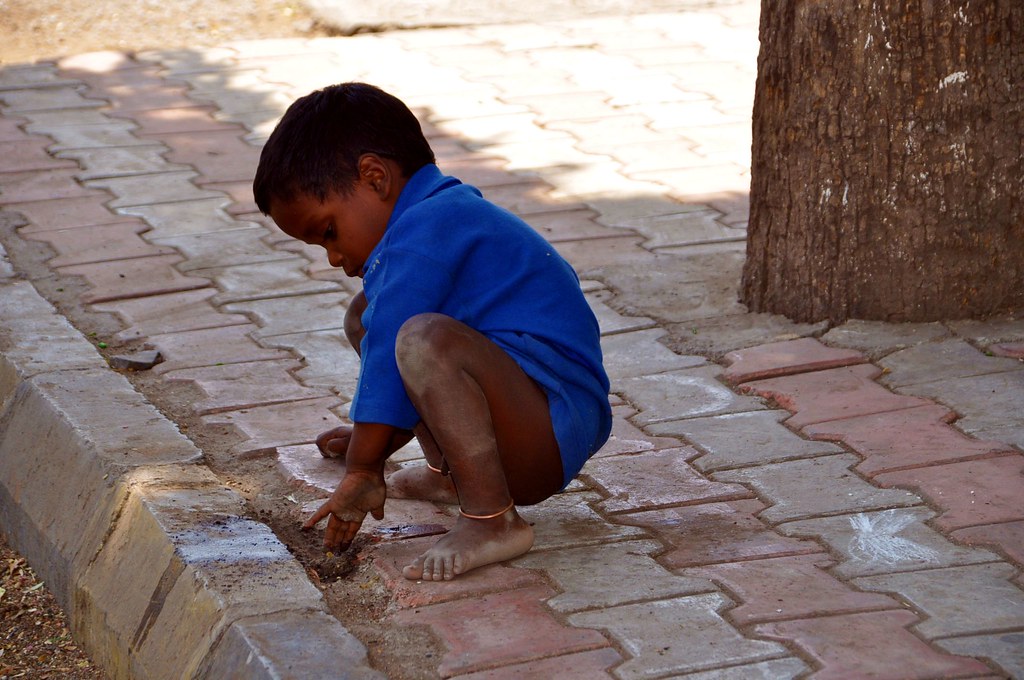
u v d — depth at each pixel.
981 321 5.12
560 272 3.53
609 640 3.10
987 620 3.13
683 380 4.84
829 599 3.26
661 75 9.45
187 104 8.84
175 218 6.79
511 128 8.27
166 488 3.94
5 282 5.87
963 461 4.02
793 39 5.07
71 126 8.34
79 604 3.99
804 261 5.25
